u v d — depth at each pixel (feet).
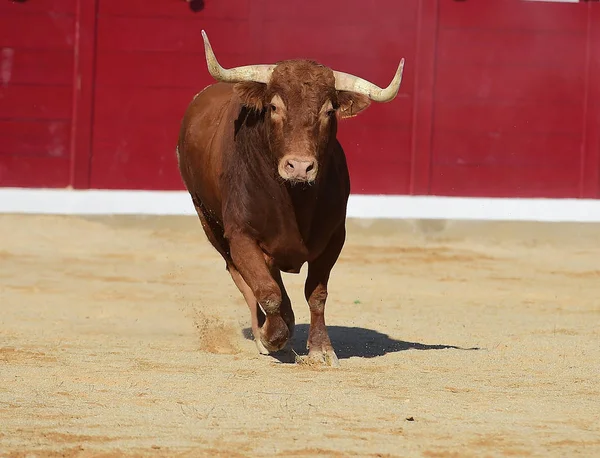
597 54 117.80
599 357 49.67
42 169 112.16
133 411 36.55
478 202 114.52
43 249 94.48
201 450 31.71
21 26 111.75
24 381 41.50
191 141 53.83
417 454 31.76
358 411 36.99
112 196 110.32
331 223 45.96
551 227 112.88
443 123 116.47
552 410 37.86
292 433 33.78
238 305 69.21
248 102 44.16
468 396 40.04
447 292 78.48
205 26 113.19
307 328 58.75
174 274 83.10
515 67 117.19
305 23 114.32
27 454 31.12
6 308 65.31
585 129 118.11
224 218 46.91
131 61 112.78
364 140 115.24
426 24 115.44
